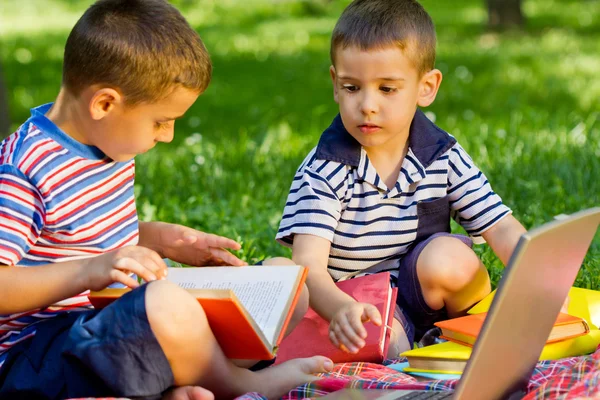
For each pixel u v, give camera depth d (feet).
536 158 22.02
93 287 9.34
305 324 11.52
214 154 24.13
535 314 8.64
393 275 12.50
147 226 11.50
